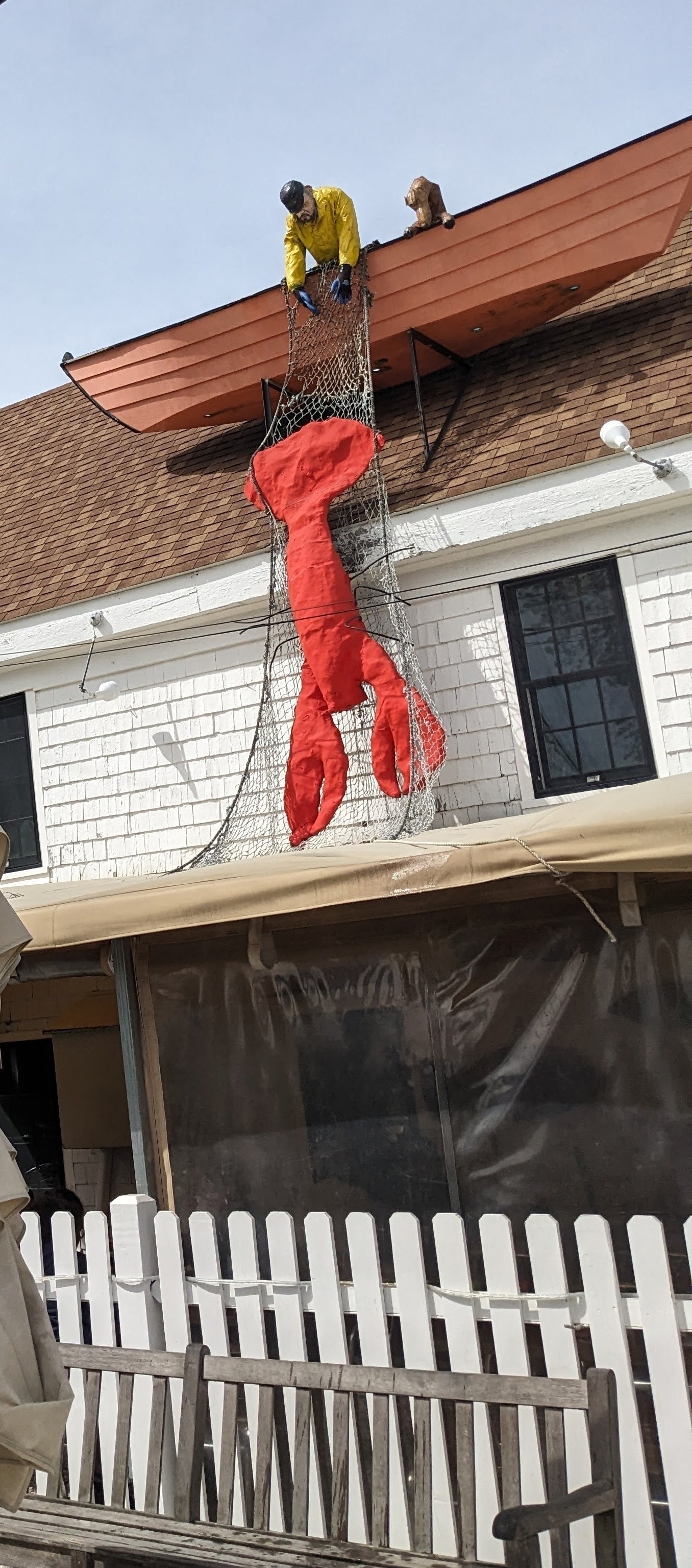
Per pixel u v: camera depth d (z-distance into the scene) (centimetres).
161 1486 522
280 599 1028
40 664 1182
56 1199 978
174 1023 733
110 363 1201
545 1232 448
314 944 695
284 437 1205
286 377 1093
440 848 589
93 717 1153
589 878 618
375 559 998
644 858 532
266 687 993
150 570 1117
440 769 909
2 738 1206
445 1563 400
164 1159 726
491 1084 639
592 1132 610
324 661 943
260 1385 456
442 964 658
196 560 1088
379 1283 480
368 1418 487
